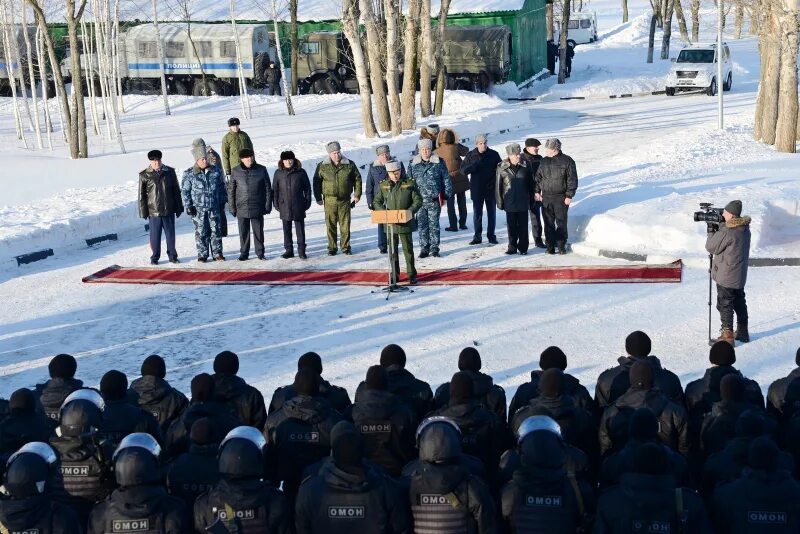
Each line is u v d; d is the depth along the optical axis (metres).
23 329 13.41
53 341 12.88
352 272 15.67
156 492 5.39
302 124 35.28
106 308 14.27
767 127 25.62
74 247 17.91
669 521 5.26
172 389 7.71
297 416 6.65
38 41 35.69
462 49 42.62
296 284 15.14
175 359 12.02
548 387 6.79
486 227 18.73
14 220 18.38
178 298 14.66
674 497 5.30
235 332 13.01
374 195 16.41
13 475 5.30
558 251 16.22
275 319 13.48
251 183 16.27
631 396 6.82
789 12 23.92
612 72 49.03
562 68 46.16
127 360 12.03
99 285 15.48
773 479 5.54
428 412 7.48
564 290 14.20
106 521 5.33
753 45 60.62
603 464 6.15
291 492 6.71
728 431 6.71
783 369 10.92
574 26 65.62
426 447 5.45
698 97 41.41
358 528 5.36
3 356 12.34
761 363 11.13
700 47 42.47
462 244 17.33
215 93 44.19
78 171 26.77
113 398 6.99
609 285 14.32
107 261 17.02
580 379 10.77
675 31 69.69
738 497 5.55
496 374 11.08
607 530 5.34
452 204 18.19
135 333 13.11
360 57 27.94
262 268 16.14
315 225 19.52
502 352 11.80
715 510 5.62
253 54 43.69
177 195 16.45
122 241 18.75
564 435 6.70
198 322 13.50
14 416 7.02
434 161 16.19
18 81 46.50
